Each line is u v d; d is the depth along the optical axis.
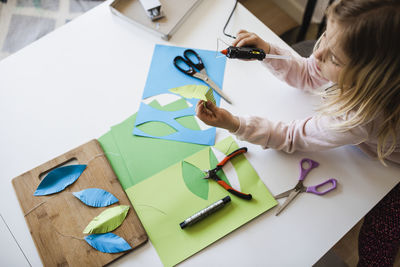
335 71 0.60
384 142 0.65
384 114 0.60
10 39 1.51
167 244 0.63
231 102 0.77
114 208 0.65
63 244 0.62
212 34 0.85
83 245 0.62
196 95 0.60
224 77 0.80
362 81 0.55
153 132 0.74
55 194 0.66
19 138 0.74
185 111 0.76
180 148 0.72
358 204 0.67
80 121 0.75
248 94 0.78
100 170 0.69
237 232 0.65
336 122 0.64
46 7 1.57
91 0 1.59
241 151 0.71
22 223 0.66
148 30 0.85
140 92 0.78
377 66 0.51
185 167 0.70
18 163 0.72
